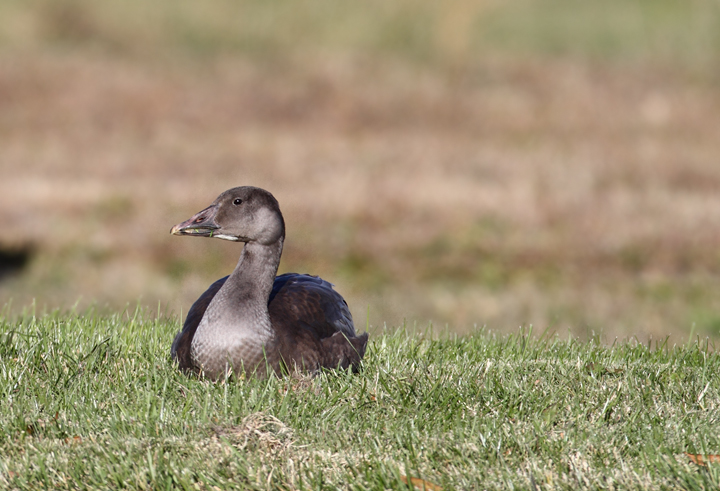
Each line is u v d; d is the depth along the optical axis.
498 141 25.36
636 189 20.69
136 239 16.61
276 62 32.50
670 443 5.34
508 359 7.22
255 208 6.32
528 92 30.02
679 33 35.78
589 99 29.34
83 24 34.31
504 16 36.34
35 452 5.16
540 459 5.15
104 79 29.64
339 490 4.78
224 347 6.17
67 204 18.73
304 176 21.27
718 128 27.00
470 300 13.86
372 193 19.83
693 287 14.59
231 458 5.05
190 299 13.45
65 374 6.34
